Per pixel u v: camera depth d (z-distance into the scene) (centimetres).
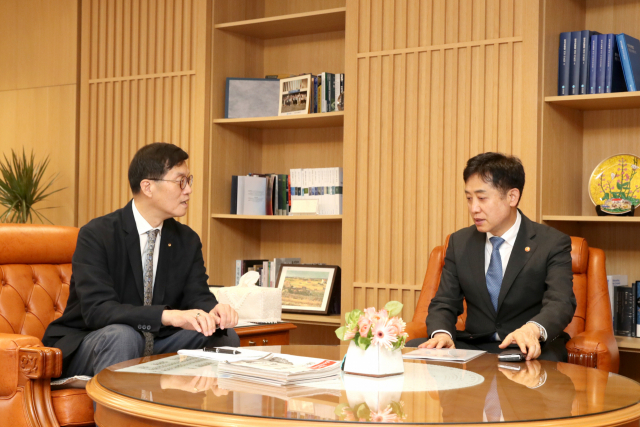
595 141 359
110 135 453
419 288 356
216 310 231
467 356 200
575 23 354
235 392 147
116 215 251
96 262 237
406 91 364
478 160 248
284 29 425
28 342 208
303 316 388
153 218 252
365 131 373
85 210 459
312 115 392
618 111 351
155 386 153
